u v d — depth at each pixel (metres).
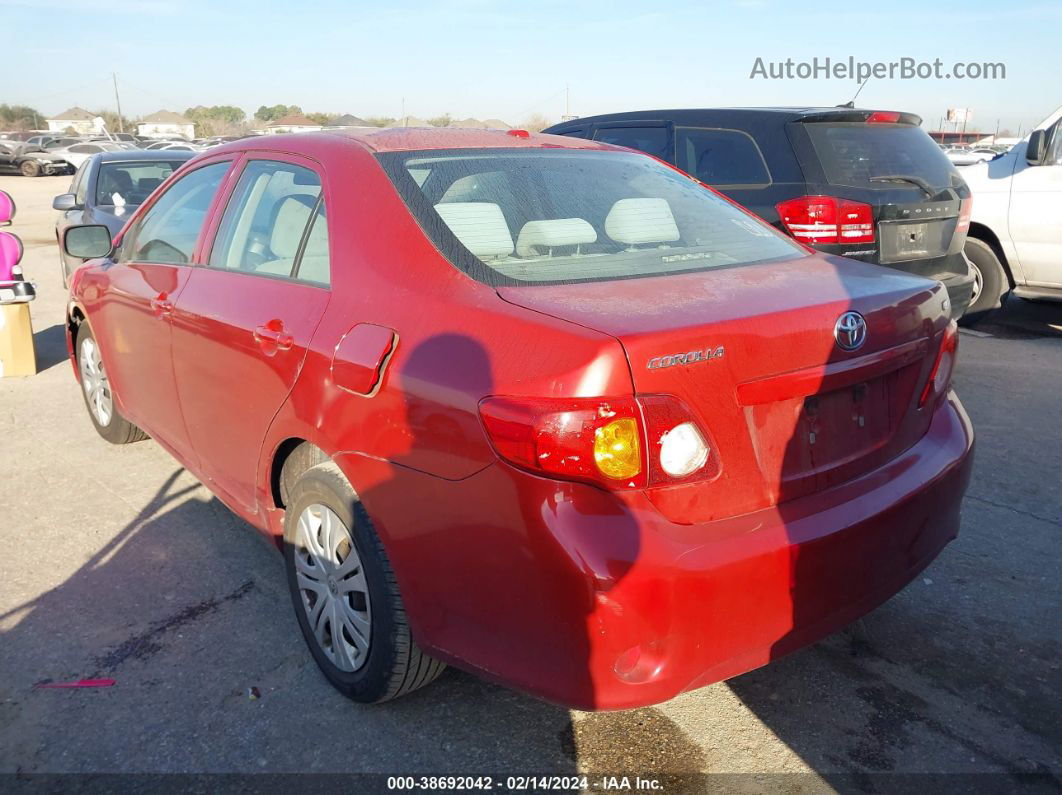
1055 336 7.47
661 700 2.09
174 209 3.95
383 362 2.39
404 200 2.70
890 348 2.48
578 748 2.57
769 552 2.13
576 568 1.98
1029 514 4.03
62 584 3.49
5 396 6.00
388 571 2.47
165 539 3.87
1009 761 2.50
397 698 2.74
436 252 2.53
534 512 2.03
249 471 3.14
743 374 2.15
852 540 2.29
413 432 2.29
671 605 2.02
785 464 2.26
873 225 5.58
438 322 2.33
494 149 3.13
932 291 2.72
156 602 3.36
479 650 2.25
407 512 2.33
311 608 2.88
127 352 4.15
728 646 2.13
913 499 2.47
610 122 6.98
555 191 2.97
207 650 3.05
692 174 6.23
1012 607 3.27
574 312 2.17
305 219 2.99
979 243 7.55
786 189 5.70
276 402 2.85
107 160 9.26
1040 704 2.74
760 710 2.73
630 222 2.92
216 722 2.68
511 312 2.22
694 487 2.09
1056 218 7.05
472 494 2.15
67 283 9.44
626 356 1.99
